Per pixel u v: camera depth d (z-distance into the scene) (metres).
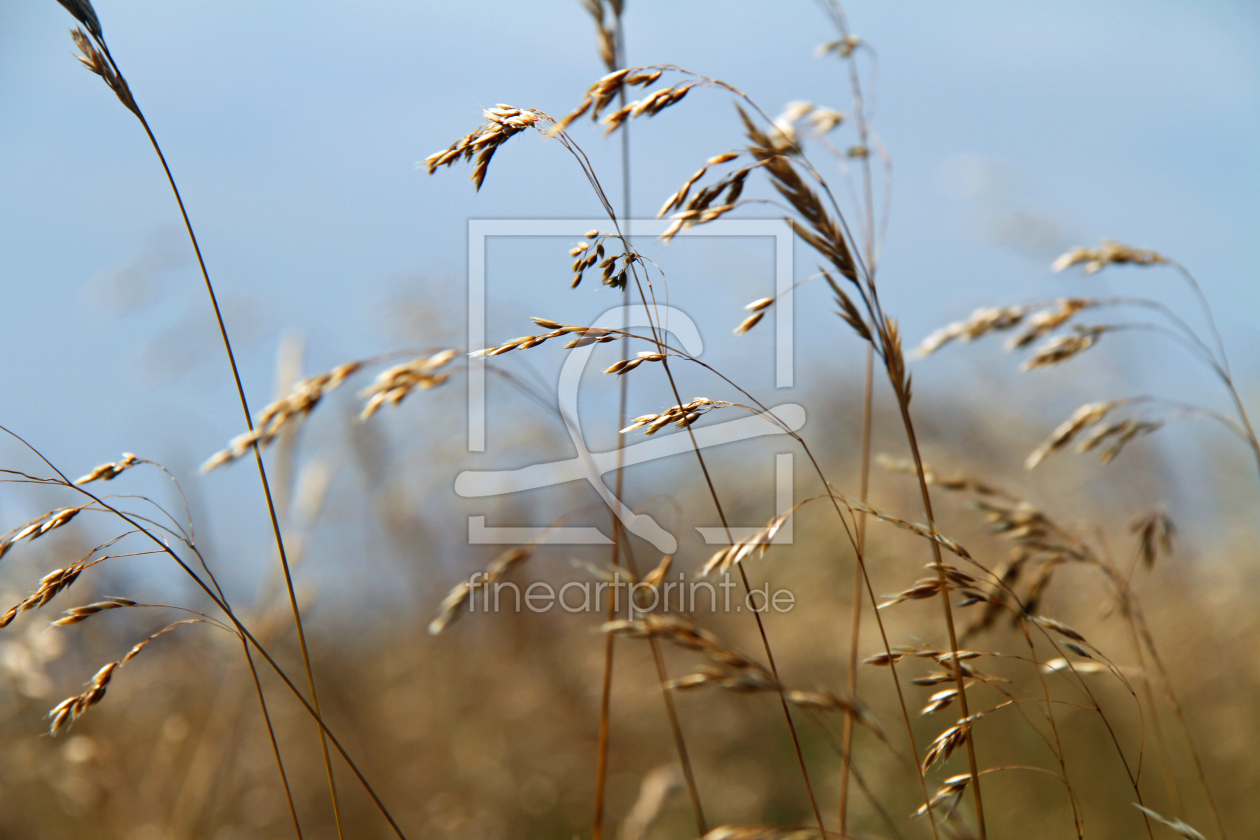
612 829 1.27
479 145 1.06
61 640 1.21
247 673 1.23
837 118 1.14
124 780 1.20
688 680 1.02
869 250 1.12
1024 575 1.17
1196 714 1.27
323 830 1.27
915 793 1.24
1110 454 1.12
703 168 1.07
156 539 1.06
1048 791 1.23
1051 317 1.12
